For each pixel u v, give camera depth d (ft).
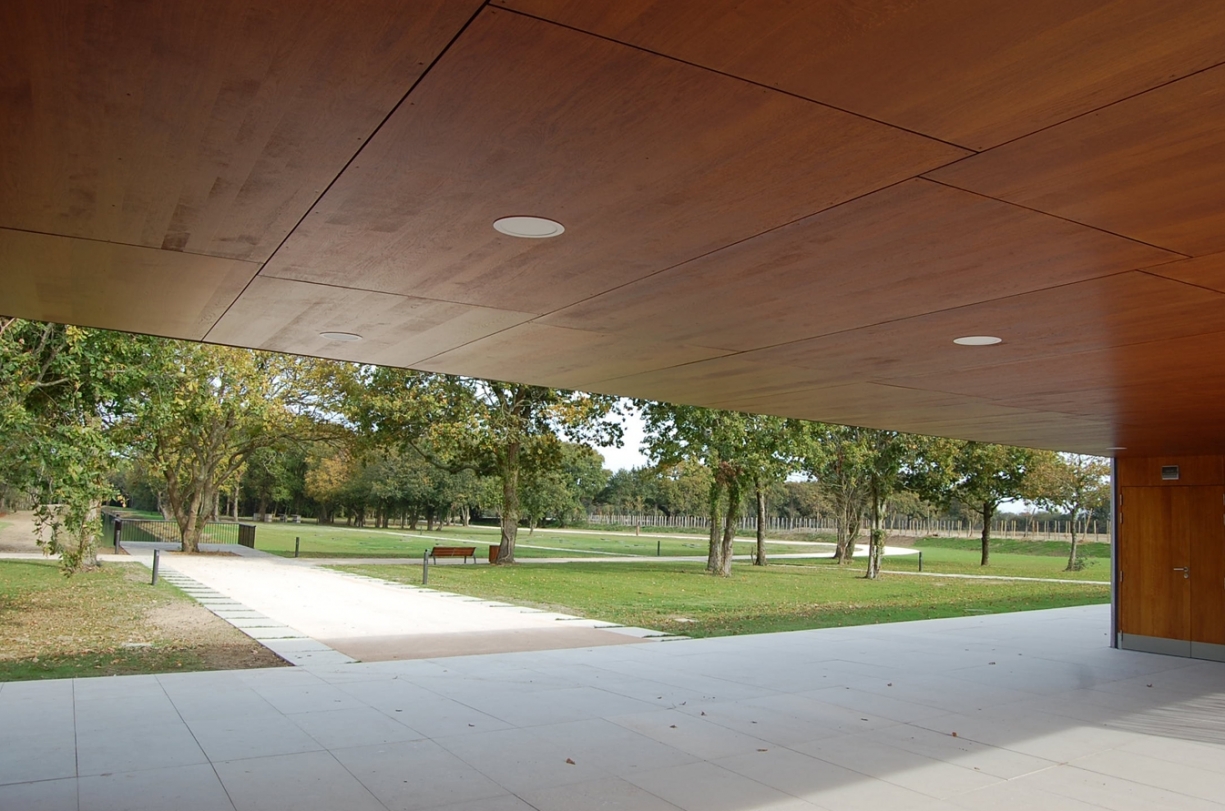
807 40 8.98
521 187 13.51
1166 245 15.34
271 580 70.18
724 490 100.42
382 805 18.56
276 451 115.44
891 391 32.24
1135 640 44.68
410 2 8.57
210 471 100.83
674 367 29.14
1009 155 11.80
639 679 32.94
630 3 8.41
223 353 85.05
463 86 10.33
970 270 17.26
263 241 16.62
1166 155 11.63
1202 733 26.76
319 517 269.03
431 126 11.44
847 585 87.66
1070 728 26.99
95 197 14.43
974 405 34.60
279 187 13.80
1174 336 22.04
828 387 31.99
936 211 14.07
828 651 40.83
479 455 105.81
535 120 11.16
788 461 98.22
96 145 12.33
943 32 8.73
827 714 28.02
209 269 18.71
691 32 8.92
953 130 11.05
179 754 21.71
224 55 9.78
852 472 105.19
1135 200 13.28
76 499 41.11
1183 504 44.34
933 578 102.42
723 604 63.52
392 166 12.82
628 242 16.10
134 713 25.70
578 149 12.03
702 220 14.79
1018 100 10.18
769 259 16.93
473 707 27.73
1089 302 19.26
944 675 35.58
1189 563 43.62
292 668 33.42
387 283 19.47
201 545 116.67
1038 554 186.39
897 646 43.01
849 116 10.76
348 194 14.02
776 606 63.21
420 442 111.14
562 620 50.49
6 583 58.90
